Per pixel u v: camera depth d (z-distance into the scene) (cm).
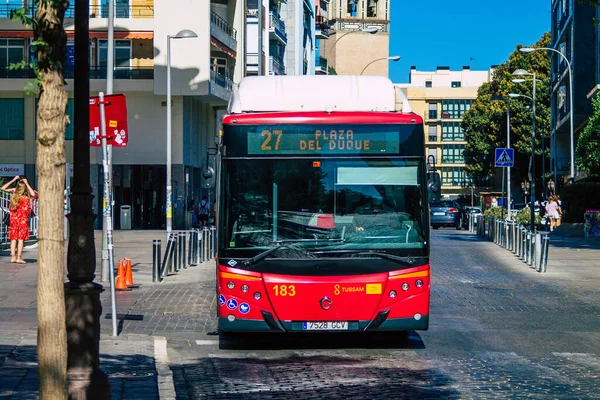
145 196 5331
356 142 1218
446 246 3625
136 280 2178
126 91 5241
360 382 1006
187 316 1573
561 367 1098
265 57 7162
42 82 584
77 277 780
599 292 1962
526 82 8569
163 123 5269
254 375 1057
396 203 1209
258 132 1215
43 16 584
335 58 12006
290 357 1191
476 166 9594
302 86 1298
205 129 5966
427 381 1009
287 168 1209
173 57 5216
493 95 8731
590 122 4578
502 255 3109
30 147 5203
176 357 1190
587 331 1406
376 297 1184
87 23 779
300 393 946
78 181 788
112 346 1220
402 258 1193
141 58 5325
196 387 984
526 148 8638
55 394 587
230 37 5816
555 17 8175
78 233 782
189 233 2681
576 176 7062
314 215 1200
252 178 1208
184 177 5356
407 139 1223
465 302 1773
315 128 1217
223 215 1202
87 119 786
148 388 920
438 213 5912
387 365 1121
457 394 933
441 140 14838
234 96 1301
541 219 4962
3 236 2914
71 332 766
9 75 5144
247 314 1184
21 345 1159
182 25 5191
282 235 1195
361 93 1298
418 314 1194
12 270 2239
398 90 1318
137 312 1617
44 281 585
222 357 1192
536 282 2177
